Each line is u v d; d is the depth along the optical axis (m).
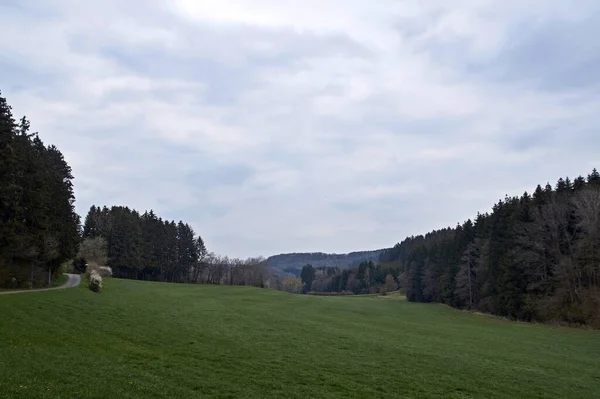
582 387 23.73
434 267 132.88
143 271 145.25
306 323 45.00
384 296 170.88
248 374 20.34
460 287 104.81
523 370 27.22
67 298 42.91
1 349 19.81
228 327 36.31
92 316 33.50
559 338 48.72
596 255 65.56
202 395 16.16
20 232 53.62
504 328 58.78
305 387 18.89
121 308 40.59
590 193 68.00
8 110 49.56
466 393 20.14
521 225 79.00
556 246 73.75
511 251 77.44
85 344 23.69
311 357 25.84
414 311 83.62
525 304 72.44
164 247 150.25
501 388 21.73
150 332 29.50
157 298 58.94
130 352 22.88
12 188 49.44
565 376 26.61
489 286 86.00
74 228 74.62
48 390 14.34
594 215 66.38
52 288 57.47
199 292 81.31
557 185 85.75
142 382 16.88
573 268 69.19
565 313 66.75
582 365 31.62
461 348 35.59
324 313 62.28
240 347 27.19
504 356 32.88
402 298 158.38
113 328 29.44
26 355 19.08
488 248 91.88
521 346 40.25
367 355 28.19
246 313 50.28
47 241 61.38
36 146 68.00
